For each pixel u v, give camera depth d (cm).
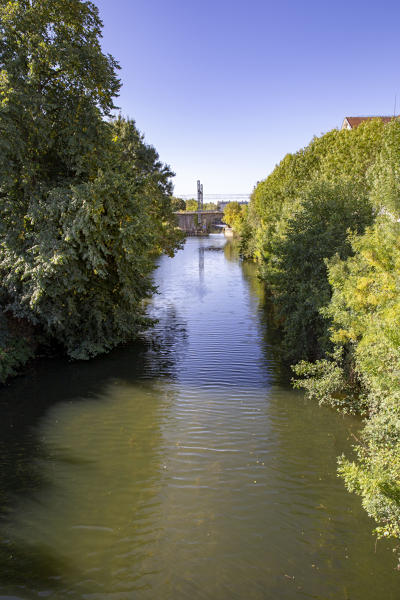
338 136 3147
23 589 693
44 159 1811
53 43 1628
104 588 696
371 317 1170
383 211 1828
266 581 711
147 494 954
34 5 1598
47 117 1658
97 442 1184
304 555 771
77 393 1522
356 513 892
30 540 811
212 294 3541
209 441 1188
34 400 1461
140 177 1973
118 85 1848
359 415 1327
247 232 6481
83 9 1720
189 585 702
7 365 1645
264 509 902
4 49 1574
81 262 1689
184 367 1798
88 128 1736
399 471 720
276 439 1198
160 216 3172
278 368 1786
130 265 1820
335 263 1490
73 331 1888
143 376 1691
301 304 1734
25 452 1131
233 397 1490
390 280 1104
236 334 2309
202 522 862
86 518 874
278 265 2141
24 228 1608
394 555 770
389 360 945
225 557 765
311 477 1018
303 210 2253
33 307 1581
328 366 1434
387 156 1891
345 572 729
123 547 791
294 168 3991
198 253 7569
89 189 1544
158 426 1277
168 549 787
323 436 1214
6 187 1583
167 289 3794
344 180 2114
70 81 1683
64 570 736
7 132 1492
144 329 2283
